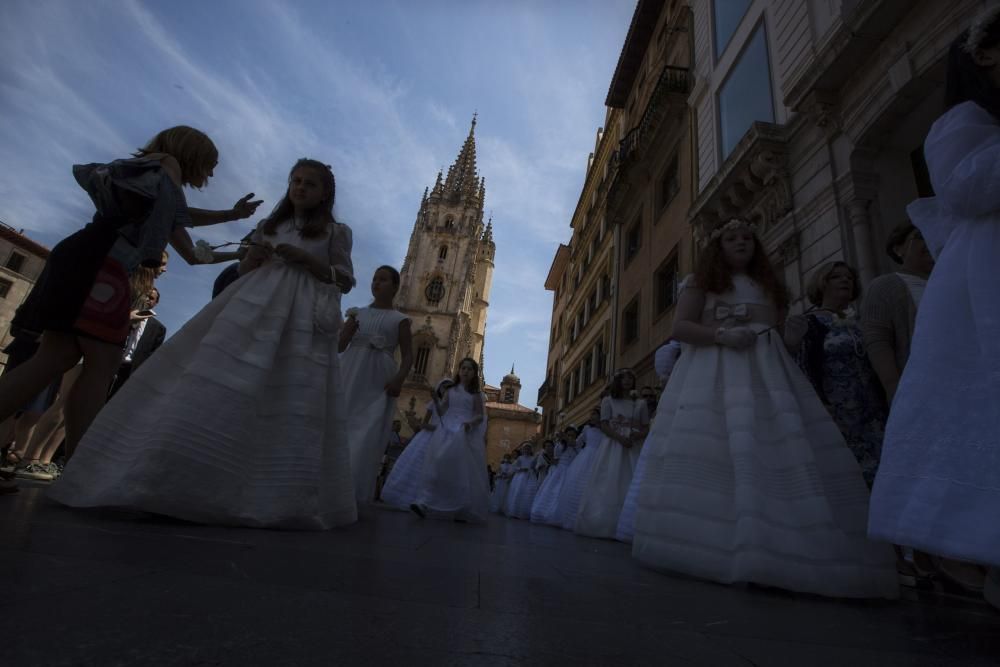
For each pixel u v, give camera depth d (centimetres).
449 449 511
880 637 136
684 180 1284
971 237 157
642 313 1516
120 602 92
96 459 210
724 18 1131
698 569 217
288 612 99
